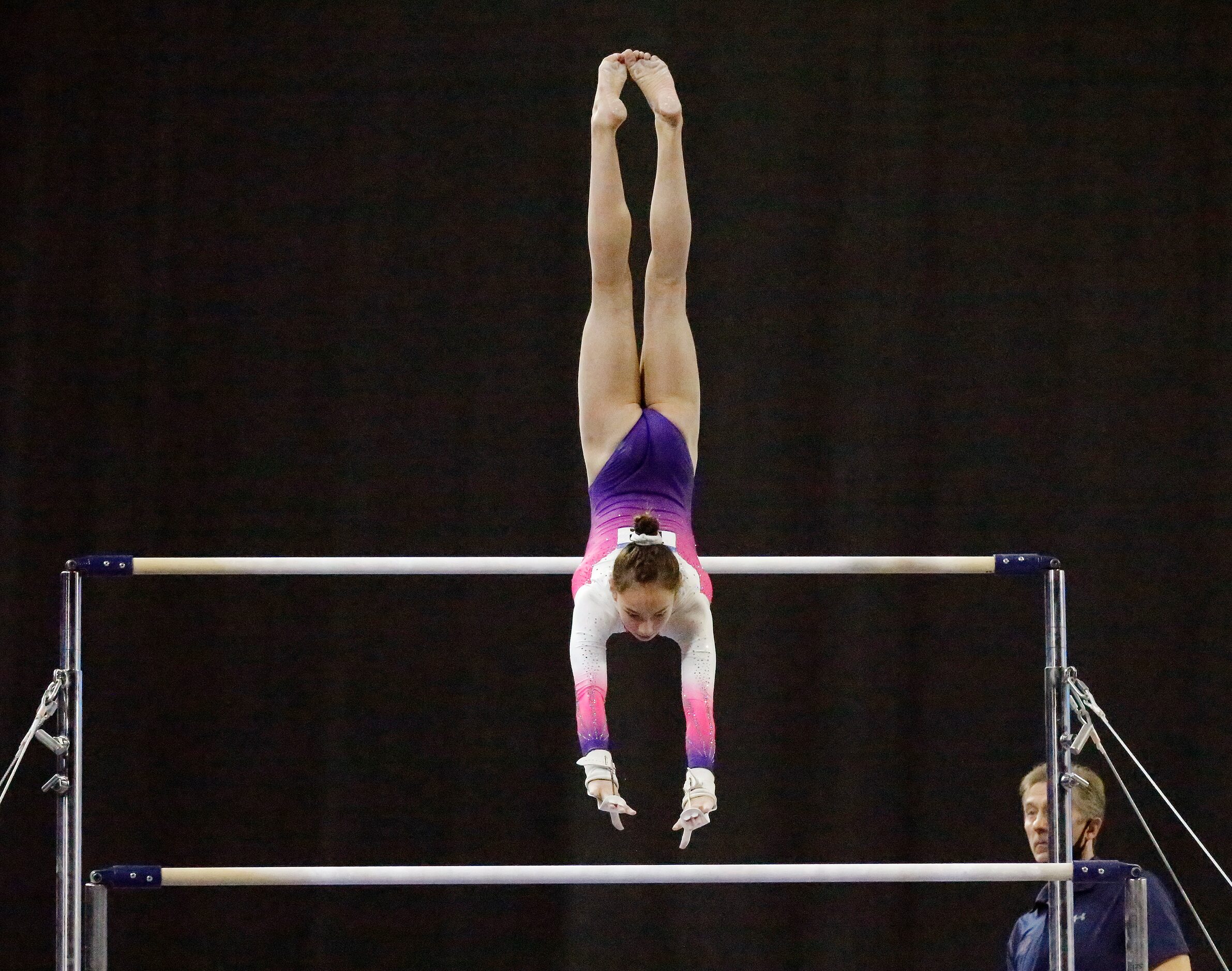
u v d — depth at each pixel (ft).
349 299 74.74
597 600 44.19
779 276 74.02
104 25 76.54
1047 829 51.80
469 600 73.00
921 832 70.64
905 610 72.23
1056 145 74.49
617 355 47.16
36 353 74.79
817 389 73.46
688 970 70.28
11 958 71.36
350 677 72.64
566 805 71.41
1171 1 75.20
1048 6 75.31
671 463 46.42
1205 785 70.74
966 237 74.13
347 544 73.26
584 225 74.74
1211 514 72.54
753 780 71.26
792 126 74.79
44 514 73.92
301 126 75.82
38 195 75.72
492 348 74.33
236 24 76.33
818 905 70.74
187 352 74.69
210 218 75.36
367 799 71.77
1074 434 73.10
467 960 71.10
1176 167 74.33
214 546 73.46
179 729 72.49
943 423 73.20
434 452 73.82
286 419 74.23
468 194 75.10
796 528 72.69
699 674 44.16
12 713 72.74
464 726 72.13
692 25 75.56
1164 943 51.11
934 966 70.03
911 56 75.05
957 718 71.41
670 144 47.01
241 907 71.92
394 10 76.33
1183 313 73.56
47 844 72.28
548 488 73.41
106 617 73.36
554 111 75.41
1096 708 47.75
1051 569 48.62
